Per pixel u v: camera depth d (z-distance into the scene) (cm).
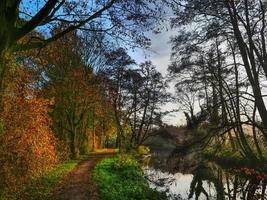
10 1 984
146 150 5862
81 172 2562
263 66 2062
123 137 5241
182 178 3078
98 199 1553
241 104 2144
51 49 2720
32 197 1520
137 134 5578
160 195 1981
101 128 6219
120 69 4609
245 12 1975
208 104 1562
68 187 1848
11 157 1501
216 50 2281
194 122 1509
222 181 2441
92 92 4088
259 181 1978
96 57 3991
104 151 6062
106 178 2248
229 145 3047
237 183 2156
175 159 1497
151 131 5528
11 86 1617
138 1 1237
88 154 4994
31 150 1686
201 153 1501
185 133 1519
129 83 5000
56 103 3834
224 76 2481
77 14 1282
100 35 1406
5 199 1365
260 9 1986
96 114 4981
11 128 1541
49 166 2091
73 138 3975
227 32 2036
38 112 1783
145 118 5438
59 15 1210
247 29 2006
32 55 1852
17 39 999
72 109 3959
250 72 1997
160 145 6488
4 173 1431
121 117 5366
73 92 3884
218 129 1511
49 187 1797
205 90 2320
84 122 4825
